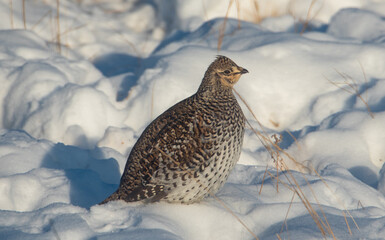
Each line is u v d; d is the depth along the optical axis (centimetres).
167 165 696
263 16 1600
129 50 1577
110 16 1755
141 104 1142
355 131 1012
